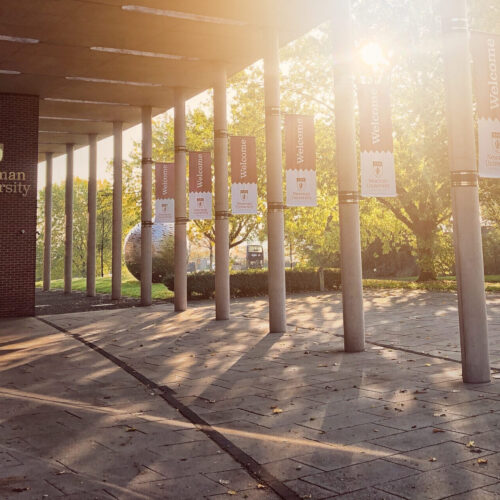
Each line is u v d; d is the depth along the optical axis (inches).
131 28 569.9
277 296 542.9
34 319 709.3
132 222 1740.9
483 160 317.1
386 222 1243.2
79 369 384.8
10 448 223.1
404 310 685.9
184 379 346.9
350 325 423.2
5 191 747.4
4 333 580.7
